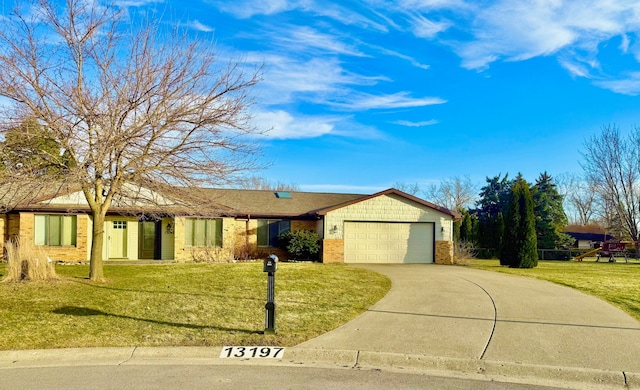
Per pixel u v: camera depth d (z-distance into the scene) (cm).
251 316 890
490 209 4212
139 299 1056
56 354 663
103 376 579
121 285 1248
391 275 1538
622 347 684
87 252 2106
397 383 561
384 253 2250
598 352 662
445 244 2283
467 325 816
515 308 956
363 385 551
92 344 702
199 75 1198
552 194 3841
